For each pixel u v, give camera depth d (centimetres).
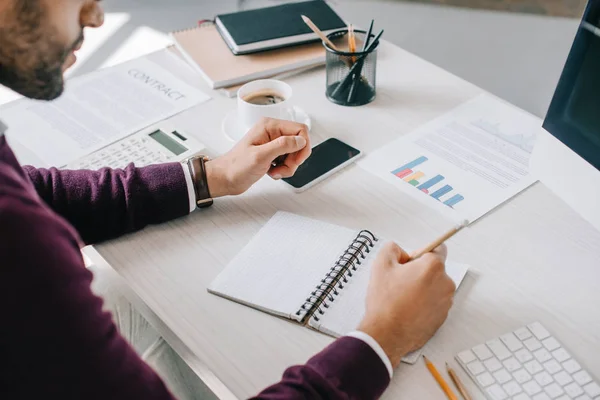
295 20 132
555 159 79
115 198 87
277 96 110
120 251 85
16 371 48
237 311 75
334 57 111
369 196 93
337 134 107
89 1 61
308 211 91
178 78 126
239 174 90
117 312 107
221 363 69
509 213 88
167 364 100
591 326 71
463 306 74
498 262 80
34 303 47
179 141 105
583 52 72
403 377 66
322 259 81
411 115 112
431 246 75
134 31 282
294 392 60
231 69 122
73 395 51
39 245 48
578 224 86
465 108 113
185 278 80
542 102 233
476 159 99
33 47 57
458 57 265
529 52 268
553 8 300
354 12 300
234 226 89
